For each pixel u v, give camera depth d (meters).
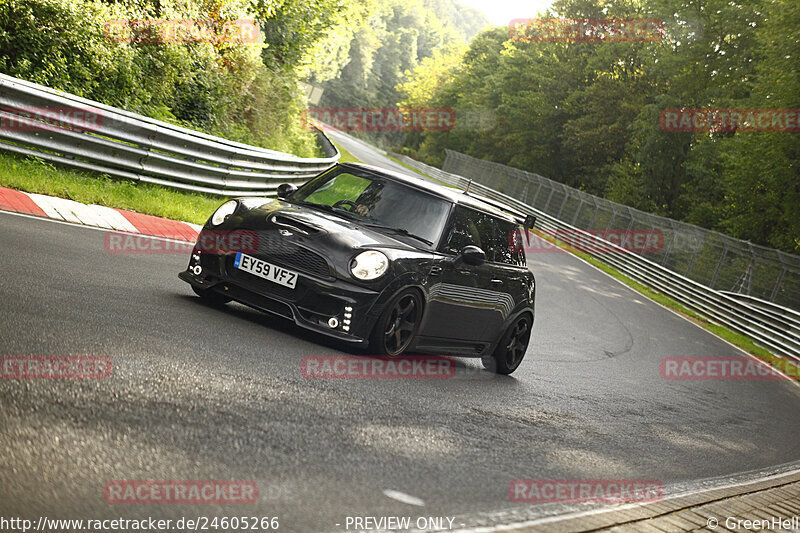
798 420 9.86
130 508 2.28
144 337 4.40
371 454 3.46
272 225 5.65
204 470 2.73
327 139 32.25
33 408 2.89
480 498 3.23
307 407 3.91
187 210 11.21
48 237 7.02
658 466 5.07
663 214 42.84
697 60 39.56
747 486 5.02
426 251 6.05
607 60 51.12
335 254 5.52
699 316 22.20
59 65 11.97
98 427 2.87
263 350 4.92
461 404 5.14
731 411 8.97
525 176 45.41
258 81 19.50
